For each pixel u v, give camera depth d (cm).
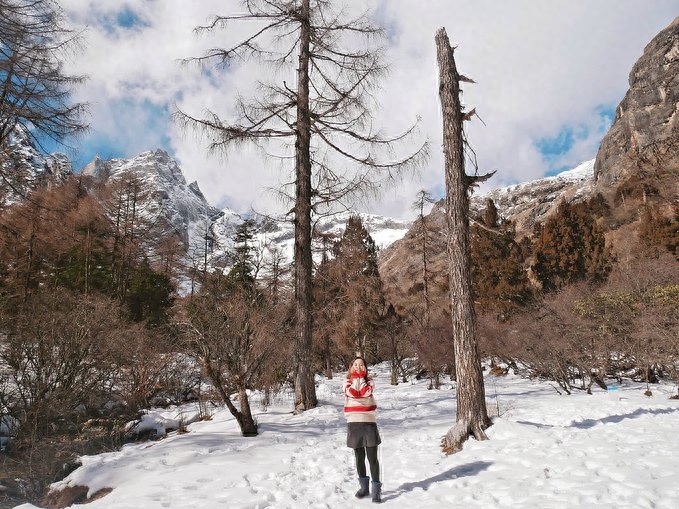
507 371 2369
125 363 1591
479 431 721
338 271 1731
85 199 2873
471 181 805
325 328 1839
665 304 1605
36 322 1251
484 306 2964
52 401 1170
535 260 3100
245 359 972
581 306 1744
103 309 1496
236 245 3338
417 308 2981
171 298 3209
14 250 2191
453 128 814
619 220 4875
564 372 1544
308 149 1305
